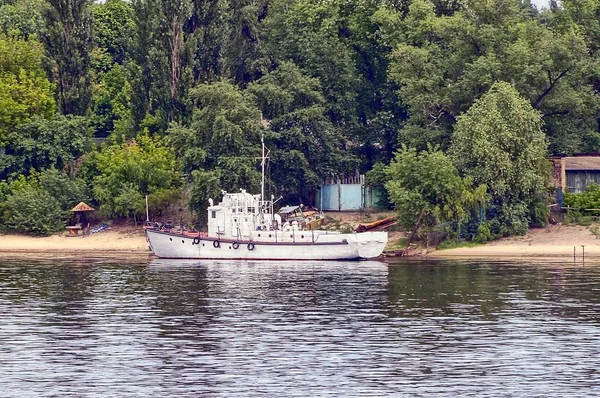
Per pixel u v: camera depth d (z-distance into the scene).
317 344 192.75
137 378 170.38
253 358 182.62
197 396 160.25
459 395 159.88
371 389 163.12
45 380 169.38
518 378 168.62
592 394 160.00
